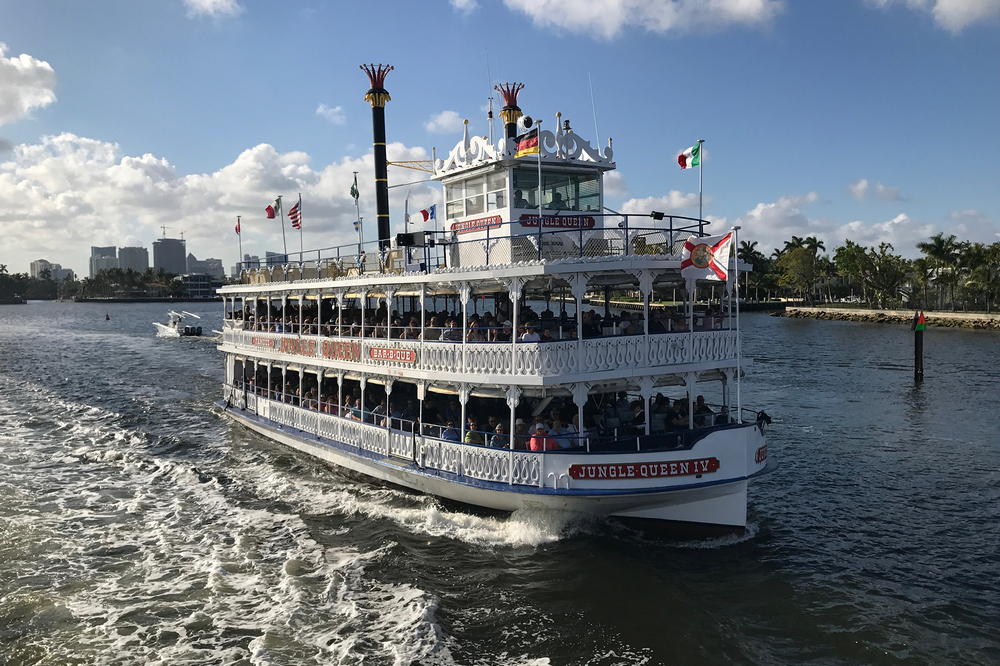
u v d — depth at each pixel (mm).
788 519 24000
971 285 114562
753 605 17516
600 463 19031
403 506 23891
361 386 26016
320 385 28500
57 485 27578
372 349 24875
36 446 34469
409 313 29016
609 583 18266
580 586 18125
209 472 29219
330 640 15531
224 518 23531
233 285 37688
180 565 19719
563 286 21188
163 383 56938
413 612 16688
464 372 21047
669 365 20047
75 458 32000
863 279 146750
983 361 70625
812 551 21078
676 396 51250
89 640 15734
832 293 183750
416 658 14781
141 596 17859
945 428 39562
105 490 26875
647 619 16609
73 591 18141
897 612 17375
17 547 21062
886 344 89438
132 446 34438
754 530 22703
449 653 15078
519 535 20984
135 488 27172
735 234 20094
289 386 33031
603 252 20562
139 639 15773
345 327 27969
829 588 18547
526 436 20500
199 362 72688
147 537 21875
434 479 22094
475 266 20641
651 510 20469
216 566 19438
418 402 26719
